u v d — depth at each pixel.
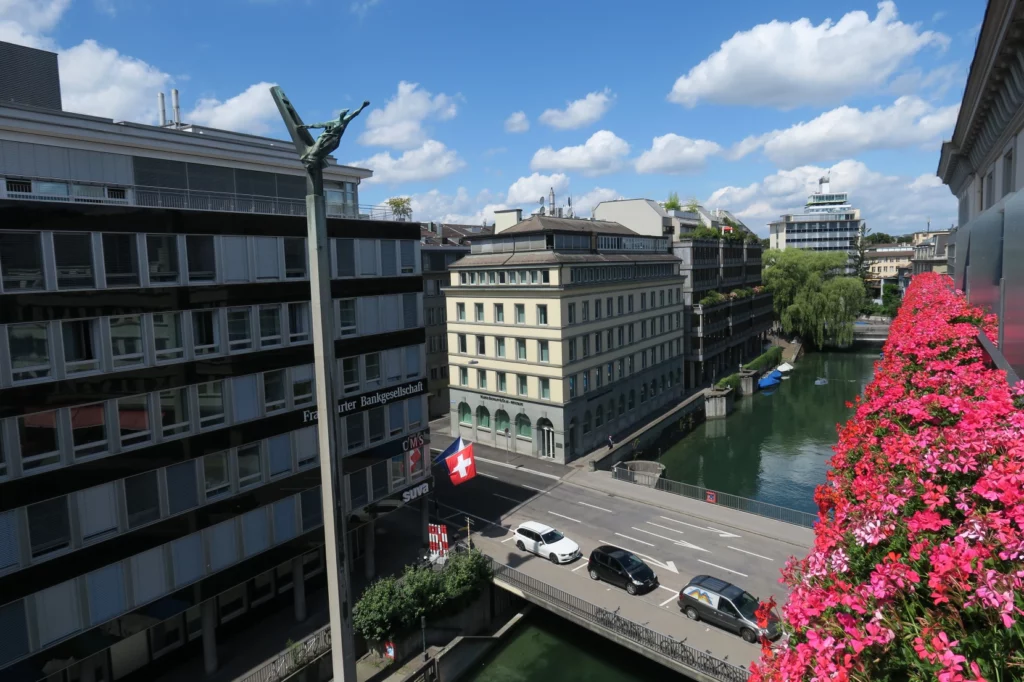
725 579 31.41
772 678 7.63
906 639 6.41
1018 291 13.55
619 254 62.75
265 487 26.48
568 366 51.47
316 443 28.36
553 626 31.03
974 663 5.50
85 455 21.14
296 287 27.34
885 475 9.84
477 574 29.62
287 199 28.39
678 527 38.28
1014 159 20.34
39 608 20.19
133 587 22.45
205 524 24.48
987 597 5.80
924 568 7.23
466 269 56.81
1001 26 16.59
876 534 8.21
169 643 26.55
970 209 33.34
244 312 25.61
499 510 41.78
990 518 6.79
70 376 20.64
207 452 24.48
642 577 30.20
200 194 26.88
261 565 26.47
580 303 53.09
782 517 40.78
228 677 25.17
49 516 20.34
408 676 25.41
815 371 96.31
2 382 19.23
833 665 6.55
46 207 19.84
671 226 84.94
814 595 8.00
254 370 25.95
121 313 21.81
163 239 22.97
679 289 72.81
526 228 53.78
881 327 132.62
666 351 70.12
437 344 68.44
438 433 61.28
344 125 15.48
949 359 15.27
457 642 27.72
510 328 53.75
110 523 21.80
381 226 31.03
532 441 53.25
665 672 27.25
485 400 56.56
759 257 110.19
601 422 57.09
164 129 25.61
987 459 8.37
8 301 19.22
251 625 28.97
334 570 17.48
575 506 42.19
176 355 23.55
